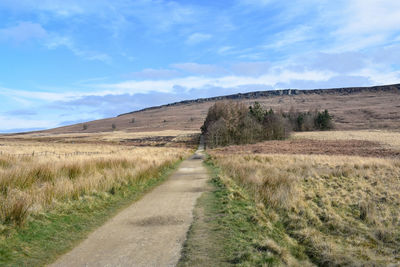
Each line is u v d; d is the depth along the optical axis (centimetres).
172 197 1033
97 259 501
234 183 1279
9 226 593
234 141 6400
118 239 602
